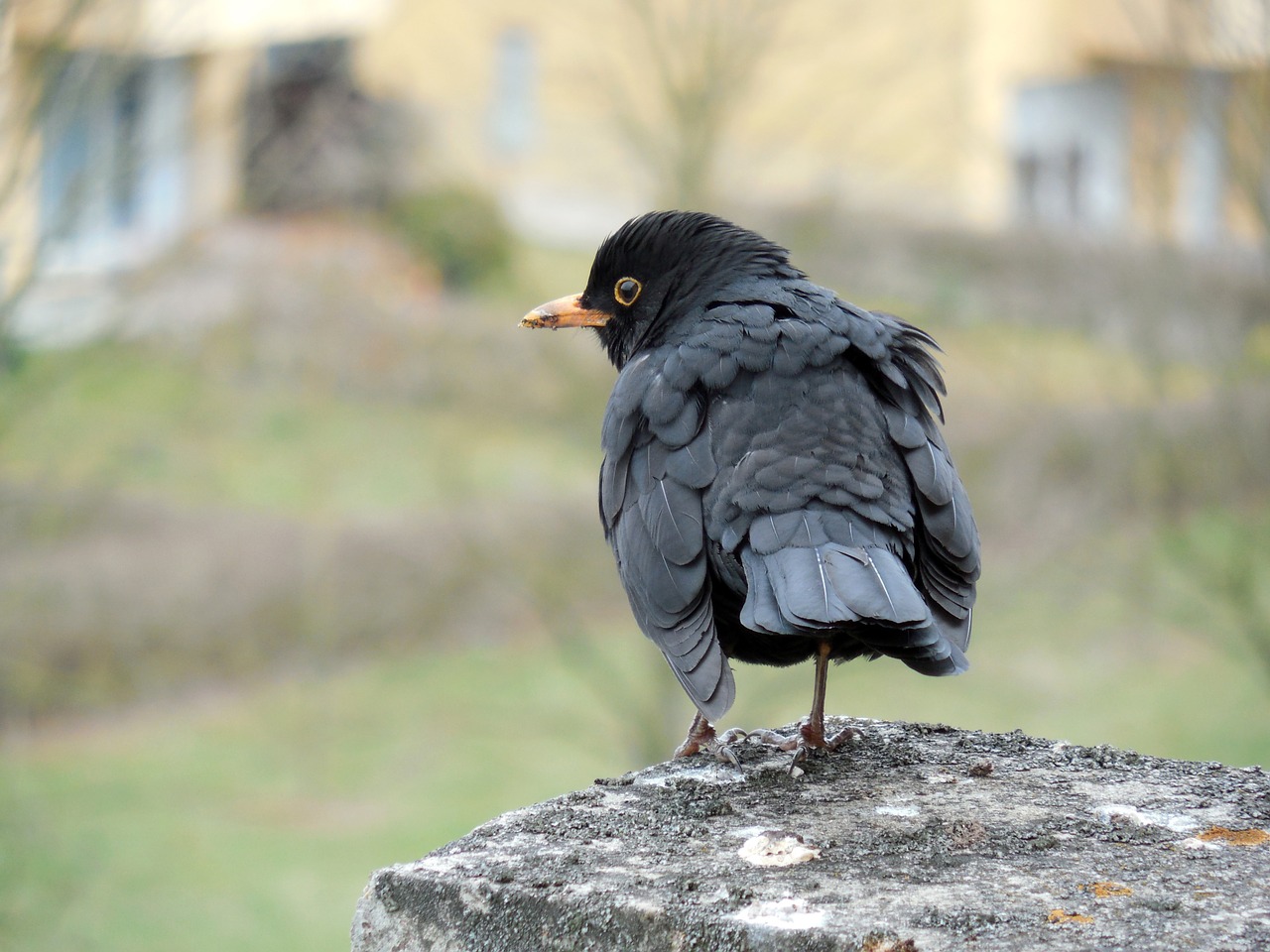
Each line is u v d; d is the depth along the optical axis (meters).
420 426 21.45
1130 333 16.56
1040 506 17.81
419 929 3.92
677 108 17.19
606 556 18.16
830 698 18.58
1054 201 27.58
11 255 12.07
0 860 13.85
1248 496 16.20
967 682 18.83
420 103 28.09
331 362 22.14
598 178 20.45
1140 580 16.92
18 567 16.50
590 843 4.20
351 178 26.12
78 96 11.19
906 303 20.89
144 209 17.67
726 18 17.12
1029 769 4.86
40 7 10.91
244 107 15.56
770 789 4.66
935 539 4.78
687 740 5.24
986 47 27.59
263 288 21.88
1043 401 17.45
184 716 18.11
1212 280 15.62
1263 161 14.38
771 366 4.98
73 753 17.09
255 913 13.96
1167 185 15.62
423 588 19.67
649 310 5.82
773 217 18.88
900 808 4.46
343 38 23.39
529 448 19.95
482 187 29.11
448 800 17.17
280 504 19.95
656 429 5.01
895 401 5.03
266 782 16.83
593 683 18.19
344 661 19.33
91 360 13.83
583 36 20.64
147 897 14.16
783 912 3.66
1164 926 3.56
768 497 4.65
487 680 19.09
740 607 4.95
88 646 17.81
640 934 3.68
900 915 3.64
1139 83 15.88
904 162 21.53
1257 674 18.12
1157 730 17.45
